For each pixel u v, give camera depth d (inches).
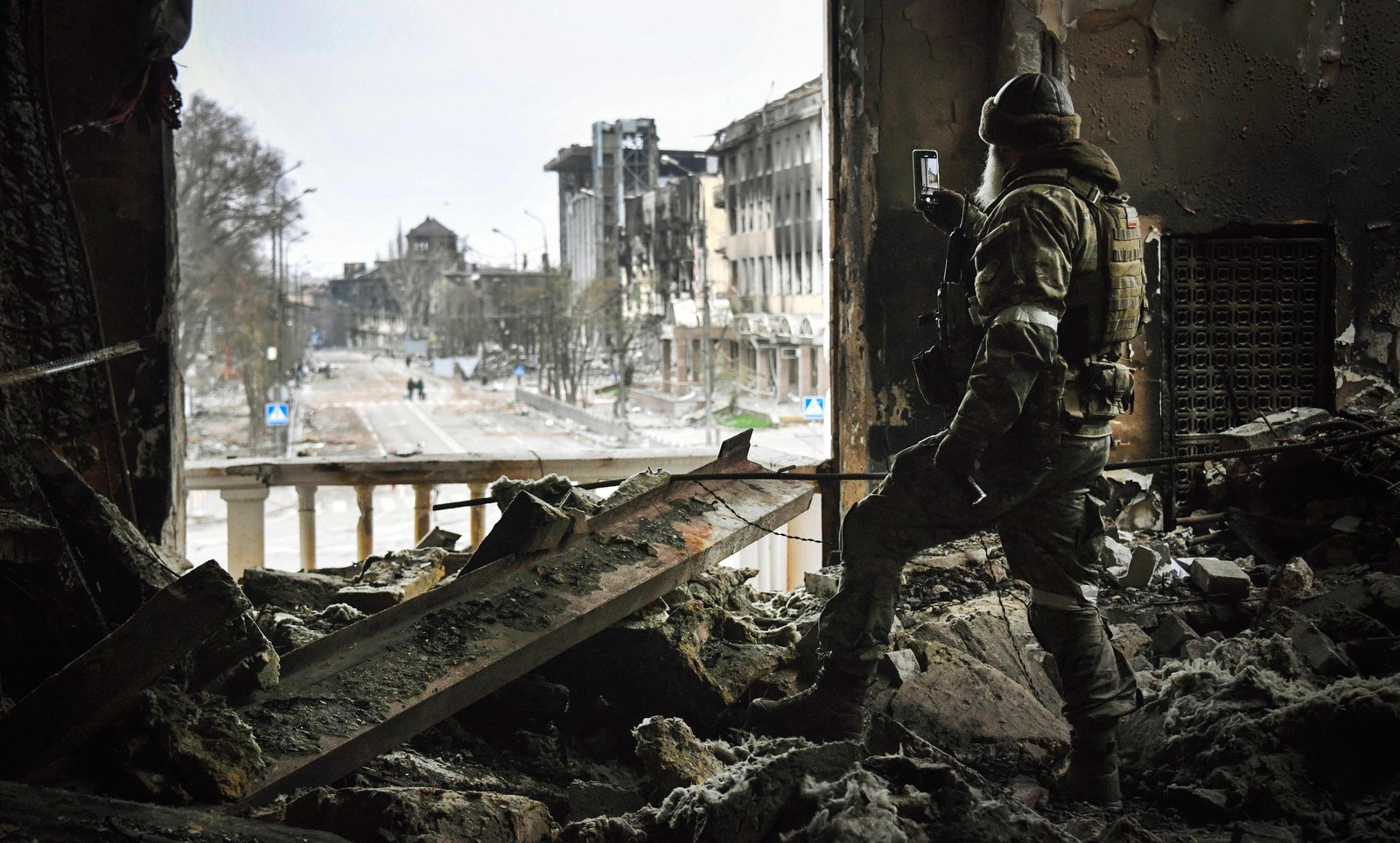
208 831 97.5
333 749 116.1
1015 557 128.2
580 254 4131.4
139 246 194.9
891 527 129.6
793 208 2085.4
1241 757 123.6
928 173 209.9
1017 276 115.5
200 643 110.7
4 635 125.7
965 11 217.0
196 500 1263.5
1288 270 229.5
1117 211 121.7
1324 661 148.3
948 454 118.3
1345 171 227.3
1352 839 109.0
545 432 2160.4
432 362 4766.2
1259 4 221.6
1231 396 228.5
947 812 102.4
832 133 225.9
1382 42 225.6
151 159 194.4
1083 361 122.2
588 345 2662.4
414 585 180.9
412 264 6171.3
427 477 239.0
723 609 167.8
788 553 234.7
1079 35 216.2
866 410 220.5
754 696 154.6
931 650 157.2
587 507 168.4
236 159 1974.7
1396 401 218.4
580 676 153.8
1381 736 120.5
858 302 220.2
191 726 112.2
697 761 126.2
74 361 177.9
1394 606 160.4
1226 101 223.3
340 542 1059.9
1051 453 121.0
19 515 127.2
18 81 171.0
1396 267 229.5
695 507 175.3
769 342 2108.8
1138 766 134.3
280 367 2201.0
